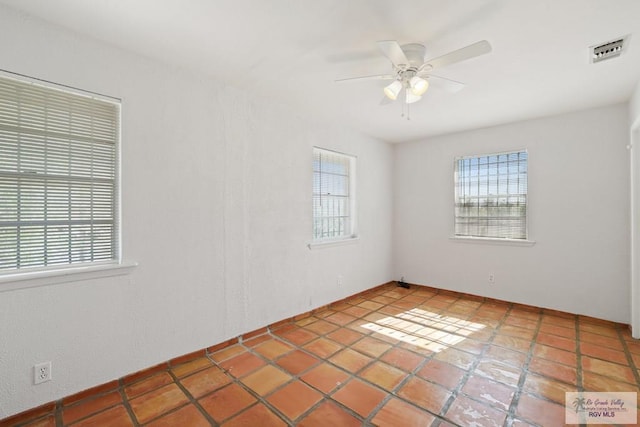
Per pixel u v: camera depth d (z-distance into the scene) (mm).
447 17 1717
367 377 2174
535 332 2957
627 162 3037
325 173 3766
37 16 1719
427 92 2771
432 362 2383
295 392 2000
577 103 3066
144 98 2154
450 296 4230
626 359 2406
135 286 2113
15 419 1671
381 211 4637
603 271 3170
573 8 1628
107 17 1727
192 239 2412
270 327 3016
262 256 2939
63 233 1876
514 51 2068
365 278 4309
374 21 1762
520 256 3686
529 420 1727
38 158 1786
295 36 1922
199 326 2463
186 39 1957
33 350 1726
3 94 1672
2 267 1689
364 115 3449
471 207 4105
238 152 2727
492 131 3885
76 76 1865
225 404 1877
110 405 1851
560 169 3406
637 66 2273
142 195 2145
